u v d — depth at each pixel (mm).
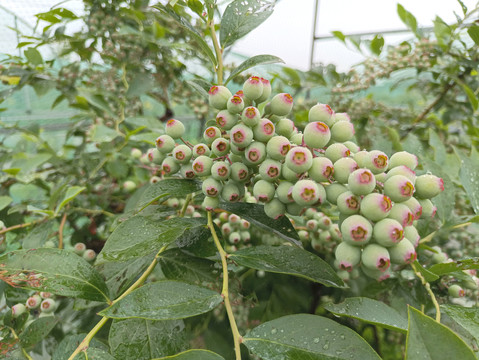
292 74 432
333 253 274
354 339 139
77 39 387
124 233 168
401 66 414
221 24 218
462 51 429
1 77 392
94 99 369
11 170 334
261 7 226
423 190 166
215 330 255
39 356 241
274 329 146
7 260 168
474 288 235
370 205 146
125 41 398
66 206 309
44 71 388
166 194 190
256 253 180
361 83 438
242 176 180
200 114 448
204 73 471
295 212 176
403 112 479
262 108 225
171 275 189
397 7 421
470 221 228
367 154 164
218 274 191
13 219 332
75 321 254
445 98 447
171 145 196
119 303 144
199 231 198
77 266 172
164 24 400
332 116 174
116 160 371
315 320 146
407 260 152
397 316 156
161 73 424
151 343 164
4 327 222
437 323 114
